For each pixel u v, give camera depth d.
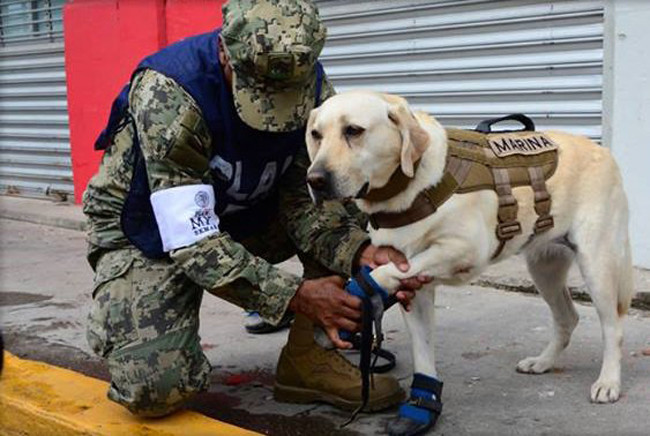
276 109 2.66
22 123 8.69
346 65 5.90
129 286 2.87
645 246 4.49
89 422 3.02
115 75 7.45
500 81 5.09
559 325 3.31
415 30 5.45
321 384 3.11
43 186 8.62
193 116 2.67
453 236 2.65
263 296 2.66
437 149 2.65
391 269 2.63
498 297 4.46
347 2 5.79
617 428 2.80
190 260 2.66
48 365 3.71
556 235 2.99
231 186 2.91
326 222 3.05
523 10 4.89
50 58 8.24
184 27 6.92
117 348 2.84
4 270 5.84
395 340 3.87
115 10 7.32
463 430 2.85
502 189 2.76
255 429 2.99
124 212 2.87
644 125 4.40
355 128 2.51
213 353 3.84
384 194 2.63
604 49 4.56
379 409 3.04
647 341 3.65
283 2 2.61
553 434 2.79
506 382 3.26
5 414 3.31
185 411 3.04
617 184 3.07
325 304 2.64
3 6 8.65
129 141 2.90
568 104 4.81
